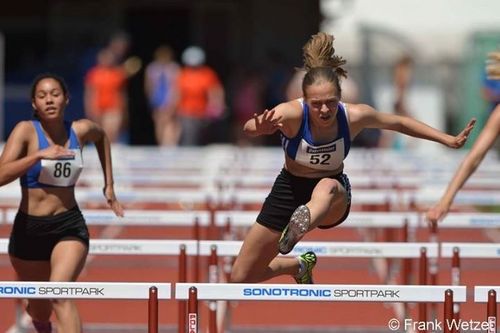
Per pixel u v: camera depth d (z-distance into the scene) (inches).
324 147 957.2
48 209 995.9
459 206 2137.1
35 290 855.7
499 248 1083.3
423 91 3353.8
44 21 3919.8
